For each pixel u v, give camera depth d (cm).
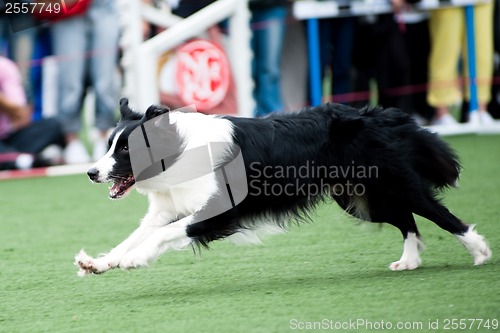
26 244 1062
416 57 1734
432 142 870
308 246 980
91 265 807
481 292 742
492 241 951
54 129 1569
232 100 1498
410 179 851
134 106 1429
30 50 1557
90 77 1560
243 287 816
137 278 876
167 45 1426
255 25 1591
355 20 1647
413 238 866
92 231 1125
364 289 778
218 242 1010
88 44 1540
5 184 1494
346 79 1669
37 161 1569
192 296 792
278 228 865
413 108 1741
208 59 1466
